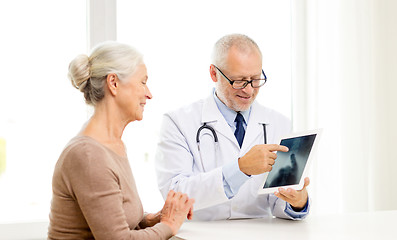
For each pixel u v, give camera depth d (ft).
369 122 8.61
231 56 5.71
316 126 8.21
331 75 8.36
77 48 7.09
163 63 7.46
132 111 4.61
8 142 6.67
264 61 8.21
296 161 5.14
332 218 5.60
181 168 5.77
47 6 6.93
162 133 6.09
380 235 4.41
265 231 4.75
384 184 8.67
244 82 5.72
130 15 7.34
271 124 6.33
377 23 8.66
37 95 6.83
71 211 4.25
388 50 8.74
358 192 8.44
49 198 6.86
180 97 7.53
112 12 7.17
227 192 5.33
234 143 6.03
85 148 4.17
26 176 6.74
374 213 5.97
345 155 8.41
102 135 4.53
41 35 6.89
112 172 4.21
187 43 7.61
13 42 6.73
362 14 8.58
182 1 7.62
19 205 6.70
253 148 5.15
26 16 6.82
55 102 6.91
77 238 4.29
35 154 6.79
